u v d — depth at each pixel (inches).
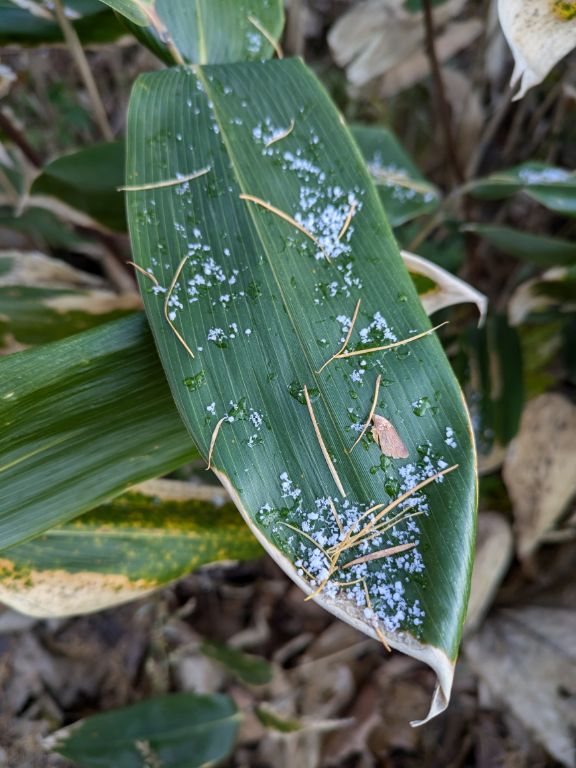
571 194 10.1
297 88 7.1
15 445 6.3
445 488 5.6
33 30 9.6
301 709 12.9
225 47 7.5
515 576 14.4
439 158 18.2
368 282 6.3
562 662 12.5
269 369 5.9
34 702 13.0
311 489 5.6
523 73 6.5
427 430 5.8
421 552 5.4
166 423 6.8
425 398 5.9
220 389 5.8
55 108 16.4
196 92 7.0
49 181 10.8
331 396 5.9
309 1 19.1
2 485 6.4
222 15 7.5
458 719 13.0
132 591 8.7
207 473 12.9
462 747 12.7
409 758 12.7
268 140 6.8
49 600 8.4
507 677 12.7
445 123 13.4
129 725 11.3
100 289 12.3
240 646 14.0
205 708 11.6
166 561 8.8
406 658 13.8
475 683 13.4
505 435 11.8
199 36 7.4
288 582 14.8
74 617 13.9
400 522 5.5
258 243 6.4
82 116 16.3
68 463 6.6
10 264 12.4
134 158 6.6
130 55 17.5
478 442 11.9
